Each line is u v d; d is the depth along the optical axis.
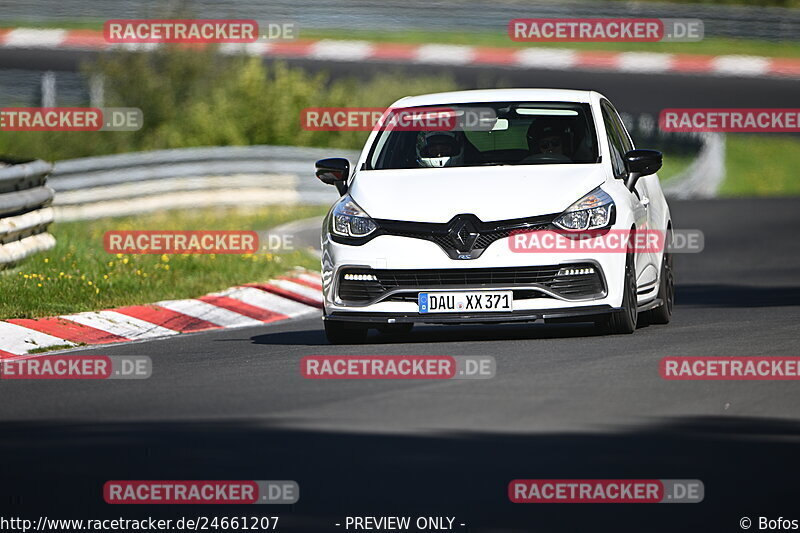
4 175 48.34
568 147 36.94
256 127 125.69
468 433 22.67
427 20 191.25
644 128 187.50
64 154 120.44
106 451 21.64
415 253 34.28
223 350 35.97
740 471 19.94
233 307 47.72
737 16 199.25
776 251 71.06
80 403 26.84
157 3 155.50
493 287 33.97
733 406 25.12
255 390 27.95
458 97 39.09
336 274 35.12
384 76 147.00
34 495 18.94
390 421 23.86
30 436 23.06
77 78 159.62
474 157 37.00
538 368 29.91
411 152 37.53
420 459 20.77
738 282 55.72
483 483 19.25
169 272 52.47
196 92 129.62
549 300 34.09
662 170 170.75
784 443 21.86
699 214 99.56
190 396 27.36
